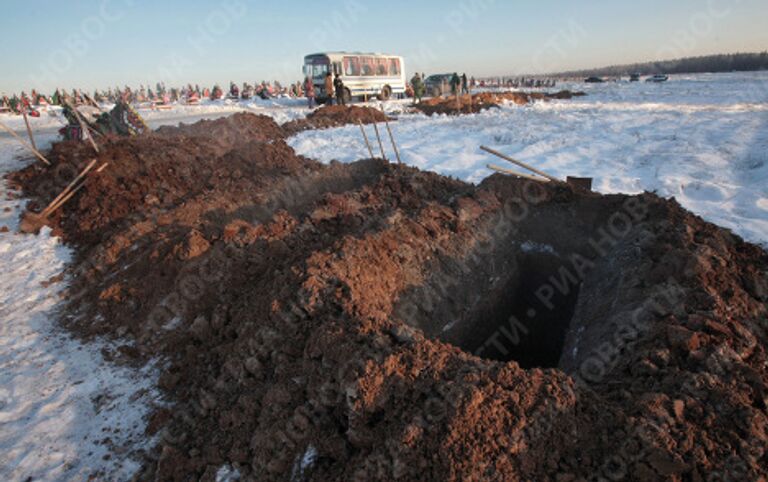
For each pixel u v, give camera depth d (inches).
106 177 338.3
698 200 349.1
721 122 628.4
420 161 484.4
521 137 578.6
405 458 113.8
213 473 132.8
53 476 143.3
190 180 363.6
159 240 258.2
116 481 141.8
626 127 634.2
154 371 186.4
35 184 373.7
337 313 159.8
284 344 154.9
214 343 184.9
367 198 310.7
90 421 163.6
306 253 203.8
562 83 2357.3
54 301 239.1
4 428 160.6
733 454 112.0
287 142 583.5
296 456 130.2
